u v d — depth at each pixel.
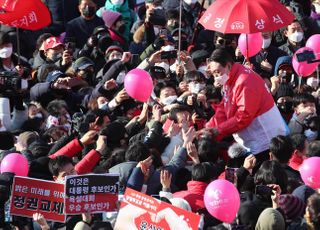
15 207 12.51
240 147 15.02
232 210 12.80
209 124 15.12
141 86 15.74
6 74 16.94
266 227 12.59
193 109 15.91
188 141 14.46
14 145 15.77
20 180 12.52
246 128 15.00
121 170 13.80
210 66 14.84
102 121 15.23
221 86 16.34
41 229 13.00
